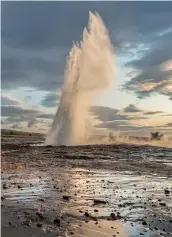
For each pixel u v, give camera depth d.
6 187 12.27
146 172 17.53
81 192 11.53
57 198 10.45
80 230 7.12
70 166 20.00
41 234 6.75
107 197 10.69
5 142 51.47
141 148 38.97
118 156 27.98
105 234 6.88
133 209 9.09
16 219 7.90
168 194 11.30
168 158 27.09
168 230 7.18
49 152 30.75
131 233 6.95
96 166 20.16
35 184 13.05
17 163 20.70
